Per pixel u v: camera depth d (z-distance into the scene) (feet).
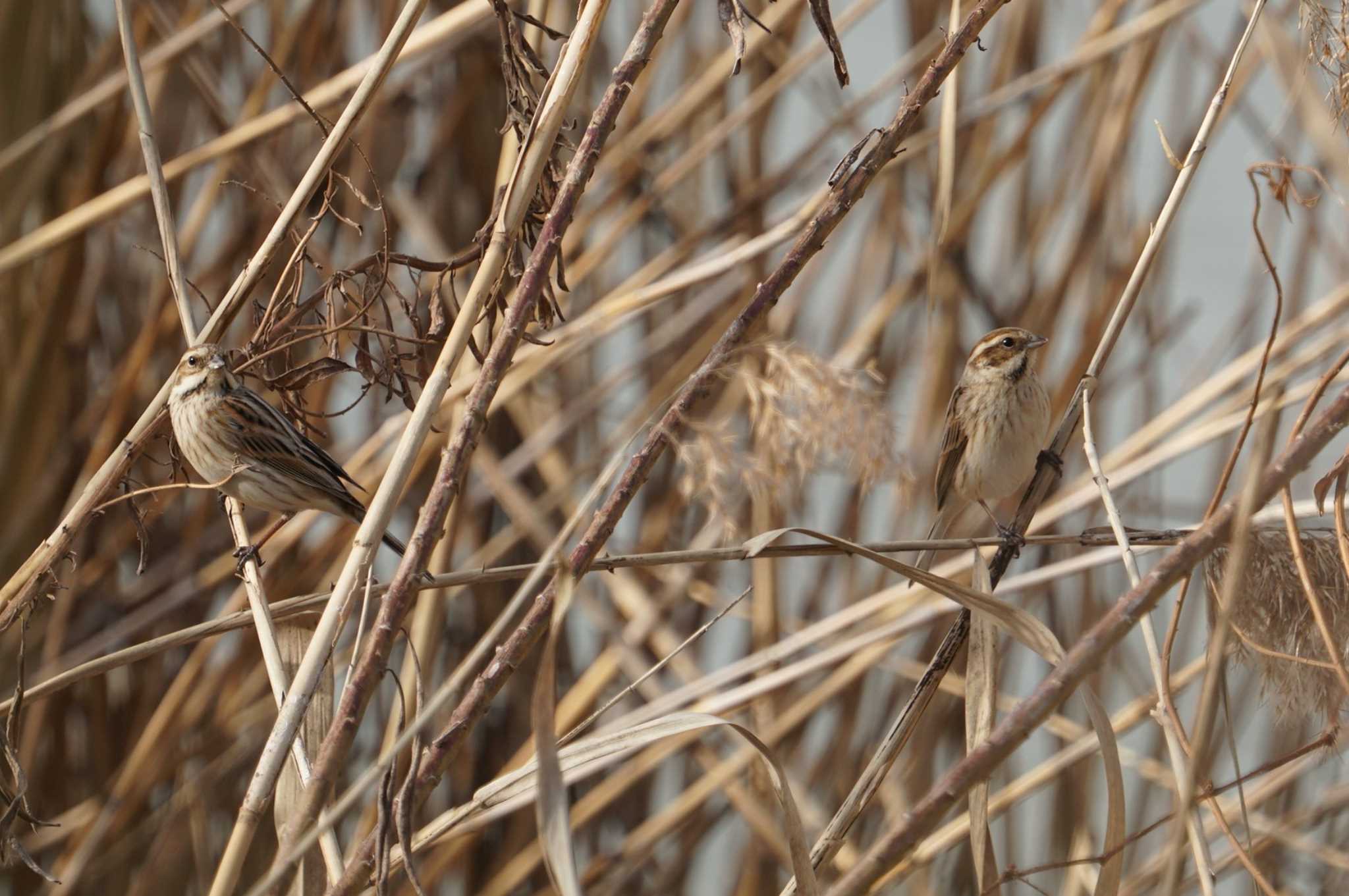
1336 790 35.94
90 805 38.19
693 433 21.47
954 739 40.11
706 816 42.34
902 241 40.93
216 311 23.56
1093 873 34.27
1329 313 33.19
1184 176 22.54
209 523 40.93
